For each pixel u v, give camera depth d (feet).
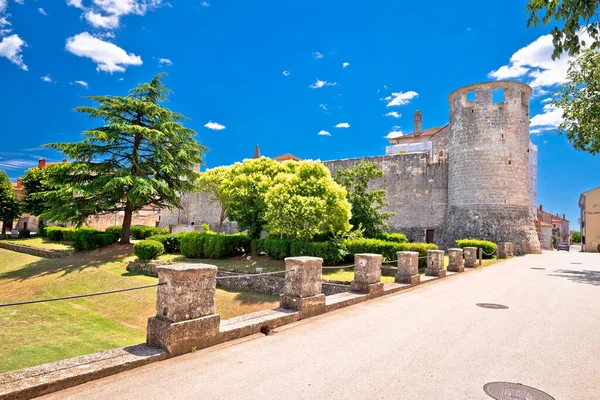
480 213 96.37
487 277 45.83
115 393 12.01
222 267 59.31
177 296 15.70
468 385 13.48
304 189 56.65
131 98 79.61
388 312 25.11
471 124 100.94
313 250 55.42
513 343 18.67
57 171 79.05
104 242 80.53
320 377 13.87
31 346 31.60
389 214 73.31
